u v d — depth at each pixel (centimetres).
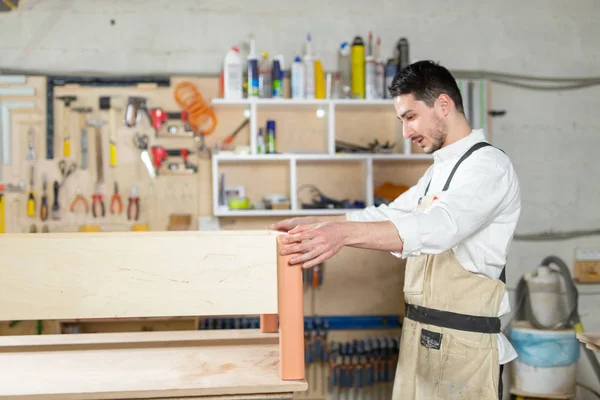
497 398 212
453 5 454
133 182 427
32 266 152
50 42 431
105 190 426
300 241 162
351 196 447
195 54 437
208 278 157
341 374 406
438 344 216
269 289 159
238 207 414
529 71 457
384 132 449
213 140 436
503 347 219
